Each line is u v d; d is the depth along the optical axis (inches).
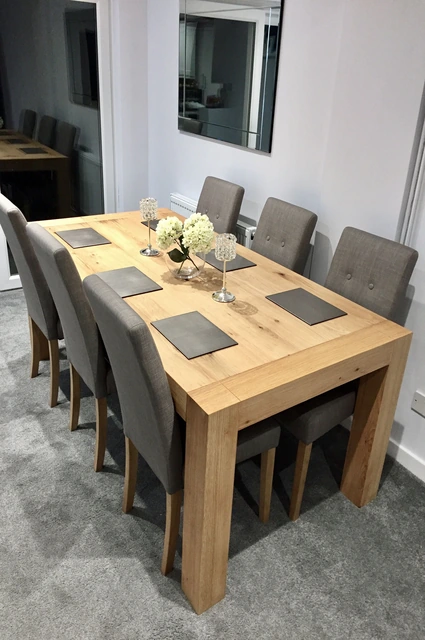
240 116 121.5
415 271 84.7
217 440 57.2
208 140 135.9
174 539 69.3
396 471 92.4
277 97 110.9
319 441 98.5
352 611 67.7
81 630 63.7
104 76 152.1
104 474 87.5
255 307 79.6
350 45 87.4
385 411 77.0
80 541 75.3
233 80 120.5
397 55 80.4
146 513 80.5
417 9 76.2
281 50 107.0
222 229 121.1
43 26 137.6
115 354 63.1
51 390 101.2
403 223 86.7
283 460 93.2
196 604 66.3
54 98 146.5
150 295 81.9
